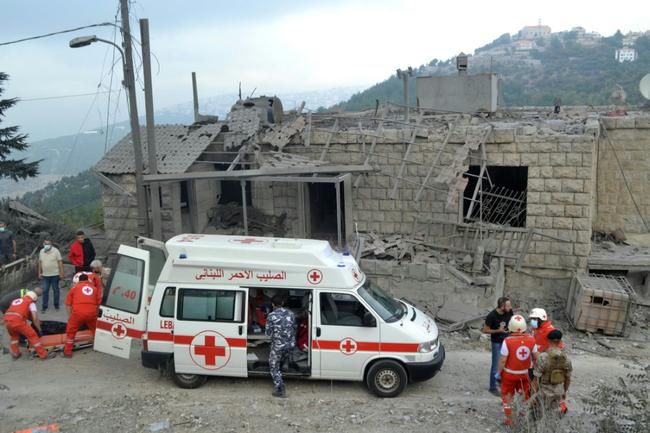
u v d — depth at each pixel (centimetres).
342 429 793
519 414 756
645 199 1697
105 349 973
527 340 805
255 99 1808
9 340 1139
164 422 805
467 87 2027
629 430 732
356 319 914
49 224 1948
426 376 910
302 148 1647
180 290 927
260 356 961
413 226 1562
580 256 1512
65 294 1445
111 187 1594
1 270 1398
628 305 1322
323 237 1692
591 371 1087
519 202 1623
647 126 1658
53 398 891
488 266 1452
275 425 804
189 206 1623
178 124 1747
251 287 920
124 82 1332
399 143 1577
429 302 1399
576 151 1472
